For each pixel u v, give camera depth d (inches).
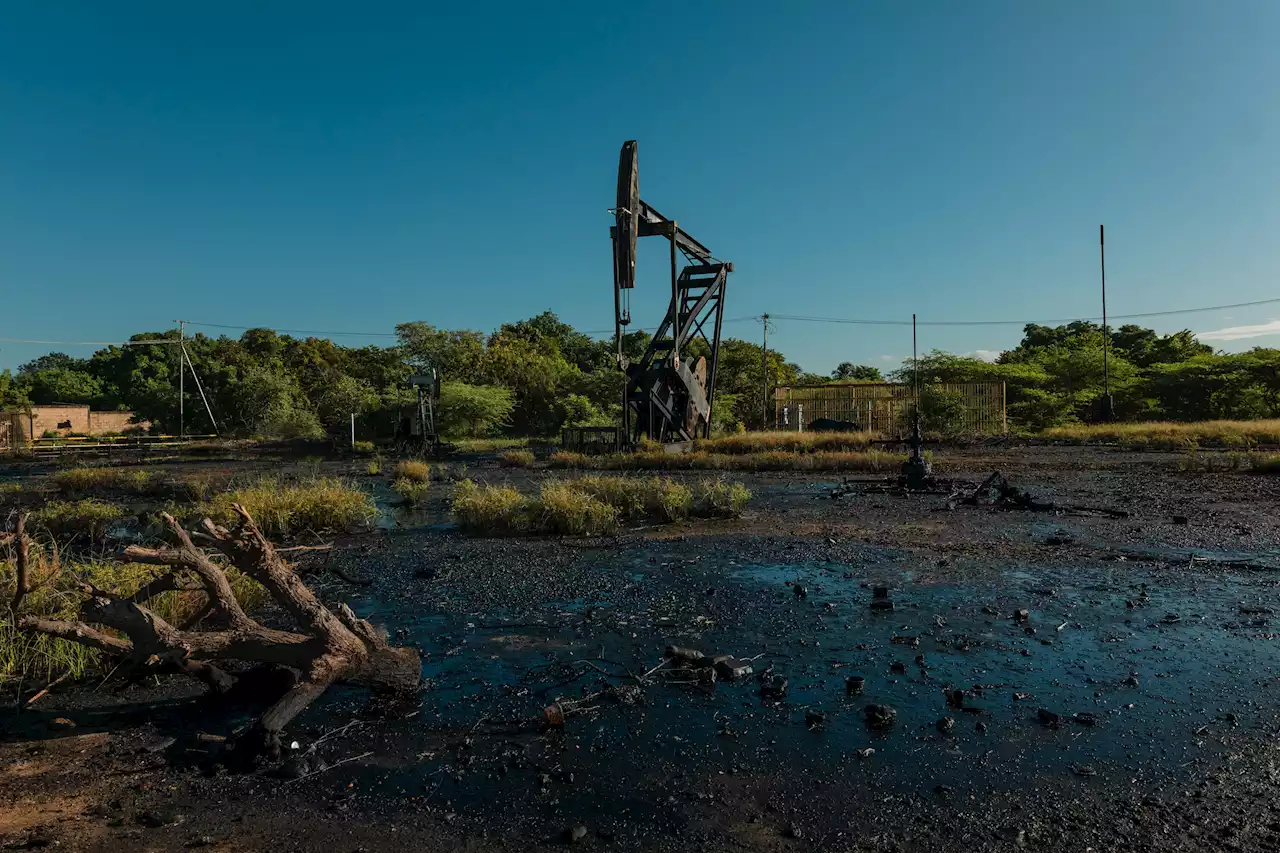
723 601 247.8
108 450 1225.4
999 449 991.6
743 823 119.0
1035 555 310.7
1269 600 237.5
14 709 167.9
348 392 1701.5
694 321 985.5
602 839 115.5
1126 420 1568.7
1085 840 113.0
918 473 546.9
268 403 1717.5
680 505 426.9
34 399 2164.1
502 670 187.9
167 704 171.0
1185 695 165.0
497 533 389.1
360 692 174.6
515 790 130.6
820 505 478.9
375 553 340.8
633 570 295.6
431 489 624.4
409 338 2129.7
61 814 124.4
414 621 231.6
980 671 181.6
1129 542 335.6
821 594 254.5
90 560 318.0
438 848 114.1
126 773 138.8
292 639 162.7
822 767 136.5
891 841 113.6
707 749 144.3
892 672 182.2
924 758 139.2
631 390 917.8
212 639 159.3
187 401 1836.9
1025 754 140.0
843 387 1470.2
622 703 166.4
